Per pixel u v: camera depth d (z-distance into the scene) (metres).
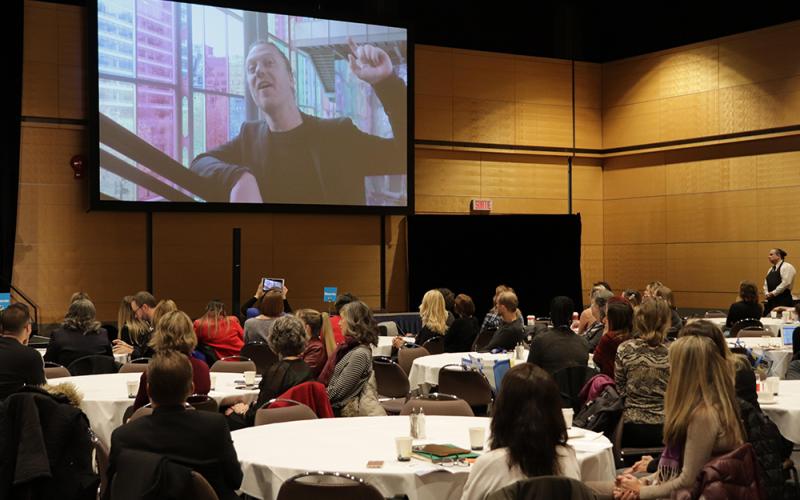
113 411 5.64
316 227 14.48
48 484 3.62
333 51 13.99
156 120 12.80
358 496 3.23
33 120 12.70
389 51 14.41
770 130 14.35
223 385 6.31
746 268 14.71
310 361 6.57
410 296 14.56
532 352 6.54
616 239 16.52
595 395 5.05
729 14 14.98
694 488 3.39
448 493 3.54
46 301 12.75
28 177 12.70
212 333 8.13
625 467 5.22
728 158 14.98
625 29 16.42
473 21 16.03
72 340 7.60
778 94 14.26
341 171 14.06
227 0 13.23
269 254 14.14
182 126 12.96
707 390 3.54
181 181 12.95
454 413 5.11
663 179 15.84
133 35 12.63
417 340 9.49
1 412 3.62
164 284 13.48
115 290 13.17
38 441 3.58
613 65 16.55
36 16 12.70
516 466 2.96
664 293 9.61
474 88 15.83
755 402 4.38
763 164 14.52
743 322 10.15
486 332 9.38
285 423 4.68
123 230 13.24
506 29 16.30
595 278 16.64
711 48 15.12
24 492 3.56
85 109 12.98
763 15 14.58
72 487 3.66
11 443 3.59
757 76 14.53
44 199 12.78
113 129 12.52
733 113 14.82
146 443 3.34
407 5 15.50
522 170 16.25
